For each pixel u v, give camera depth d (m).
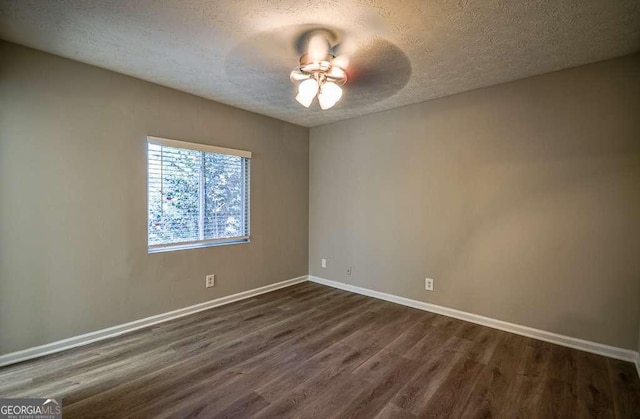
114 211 2.68
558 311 2.60
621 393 1.94
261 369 2.19
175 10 1.78
